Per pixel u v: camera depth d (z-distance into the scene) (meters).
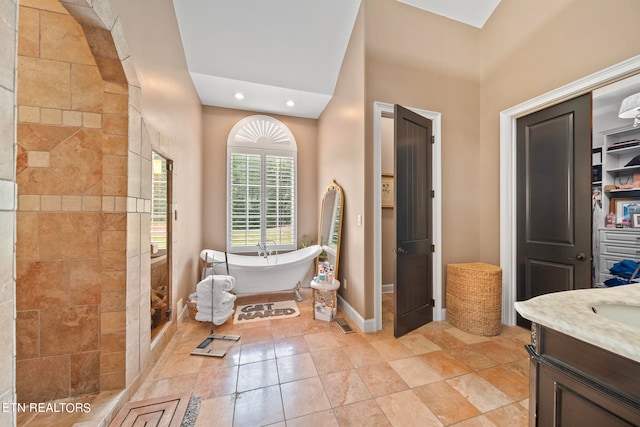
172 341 2.19
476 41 2.78
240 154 3.88
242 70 2.91
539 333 0.84
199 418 1.35
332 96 3.36
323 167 3.81
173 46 2.29
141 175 1.62
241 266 3.11
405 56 2.50
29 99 1.37
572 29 1.98
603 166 1.84
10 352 0.73
